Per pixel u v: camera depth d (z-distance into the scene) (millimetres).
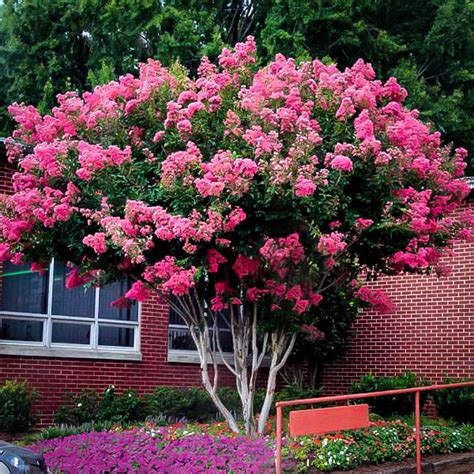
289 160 8703
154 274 9523
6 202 9578
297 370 16797
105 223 8906
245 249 9523
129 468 9281
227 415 10906
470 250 15875
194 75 21641
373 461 10320
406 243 9906
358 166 9336
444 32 22188
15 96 22609
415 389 10289
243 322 11055
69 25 21906
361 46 21422
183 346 16359
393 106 10039
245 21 22984
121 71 21547
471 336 15695
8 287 13922
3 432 12773
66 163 9602
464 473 11211
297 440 10078
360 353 17359
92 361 14641
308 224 9203
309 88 9992
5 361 13555
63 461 9680
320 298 10680
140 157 10031
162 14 20781
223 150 9523
